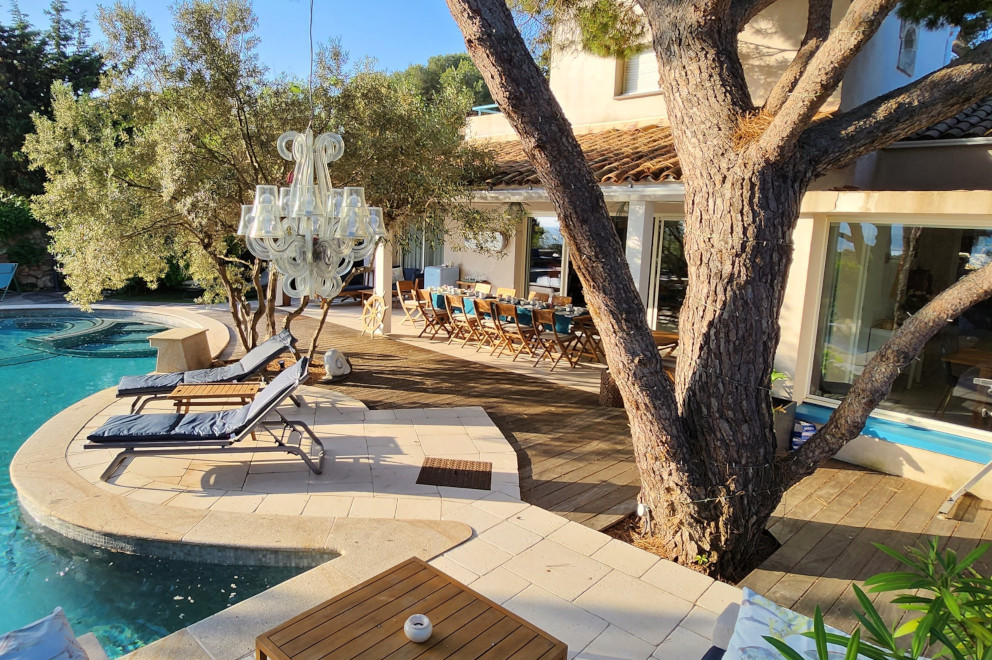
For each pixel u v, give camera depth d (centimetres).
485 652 262
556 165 407
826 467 664
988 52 379
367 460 615
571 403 849
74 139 786
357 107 786
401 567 327
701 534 446
